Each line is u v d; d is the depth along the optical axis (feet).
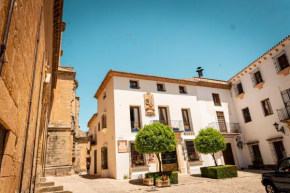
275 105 55.72
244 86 67.41
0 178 7.40
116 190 34.12
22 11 8.82
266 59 58.85
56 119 66.23
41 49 18.45
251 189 31.32
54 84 47.06
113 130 52.08
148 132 40.60
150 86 60.29
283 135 52.85
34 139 17.69
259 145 59.88
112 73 55.83
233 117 69.56
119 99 54.34
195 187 35.68
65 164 61.36
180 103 62.85
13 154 9.14
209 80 73.87
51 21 25.45
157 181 36.94
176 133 56.75
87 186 37.29
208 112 66.33
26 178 14.65
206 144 46.55
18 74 8.87
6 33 6.34
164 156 54.08
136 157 51.24
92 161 70.54
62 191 26.86
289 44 51.83
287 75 52.70
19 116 9.73
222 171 44.04
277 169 25.02
